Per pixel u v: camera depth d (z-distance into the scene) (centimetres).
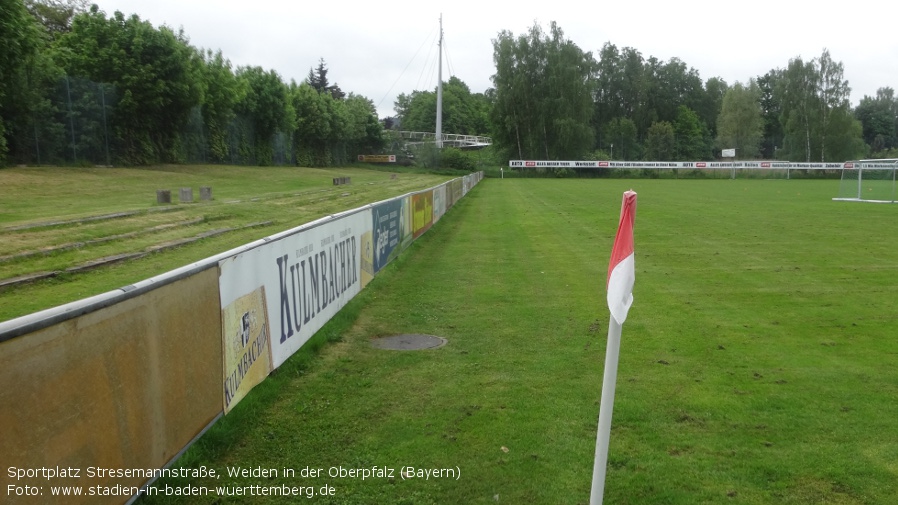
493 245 1727
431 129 13062
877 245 1606
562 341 787
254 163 6094
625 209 328
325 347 746
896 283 1136
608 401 337
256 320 557
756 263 1361
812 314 920
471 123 13550
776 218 2361
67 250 1249
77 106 3600
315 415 545
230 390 501
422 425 527
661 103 11719
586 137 8056
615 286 331
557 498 412
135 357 363
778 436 506
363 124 8362
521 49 8138
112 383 342
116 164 3978
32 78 3195
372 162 8544
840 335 808
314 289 736
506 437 503
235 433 489
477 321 895
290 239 648
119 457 348
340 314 859
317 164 7488
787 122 8900
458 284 1172
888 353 730
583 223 2277
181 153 4741
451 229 2141
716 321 883
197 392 442
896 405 571
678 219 2348
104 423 335
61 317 301
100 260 1166
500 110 8350
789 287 1112
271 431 508
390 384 626
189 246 1416
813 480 436
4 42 2927
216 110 5269
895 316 904
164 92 4209
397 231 1388
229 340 497
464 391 608
